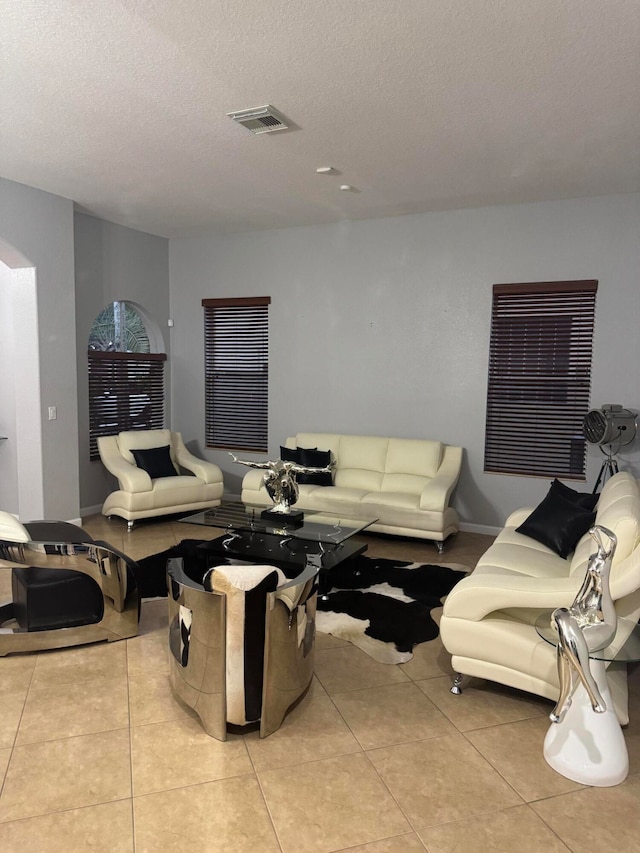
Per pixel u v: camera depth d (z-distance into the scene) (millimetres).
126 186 4984
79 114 3553
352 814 2119
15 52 2848
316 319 6434
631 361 5156
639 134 3777
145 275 6809
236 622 2482
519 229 5457
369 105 3404
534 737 2594
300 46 2785
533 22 2574
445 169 4508
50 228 5227
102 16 2549
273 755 2439
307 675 2805
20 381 5312
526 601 2668
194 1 2438
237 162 4375
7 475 5898
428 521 5094
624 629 2498
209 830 2035
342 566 4711
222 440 7129
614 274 5156
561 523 3729
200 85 3178
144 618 3734
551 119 3568
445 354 5848
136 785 2248
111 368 6492
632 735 2607
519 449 5648
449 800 2195
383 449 5941
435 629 3609
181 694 2723
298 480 5867
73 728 2598
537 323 5473
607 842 2010
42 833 2012
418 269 5898
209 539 5367
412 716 2730
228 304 6836
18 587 3387
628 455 5184
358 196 5238
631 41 2709
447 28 2627
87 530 5613
